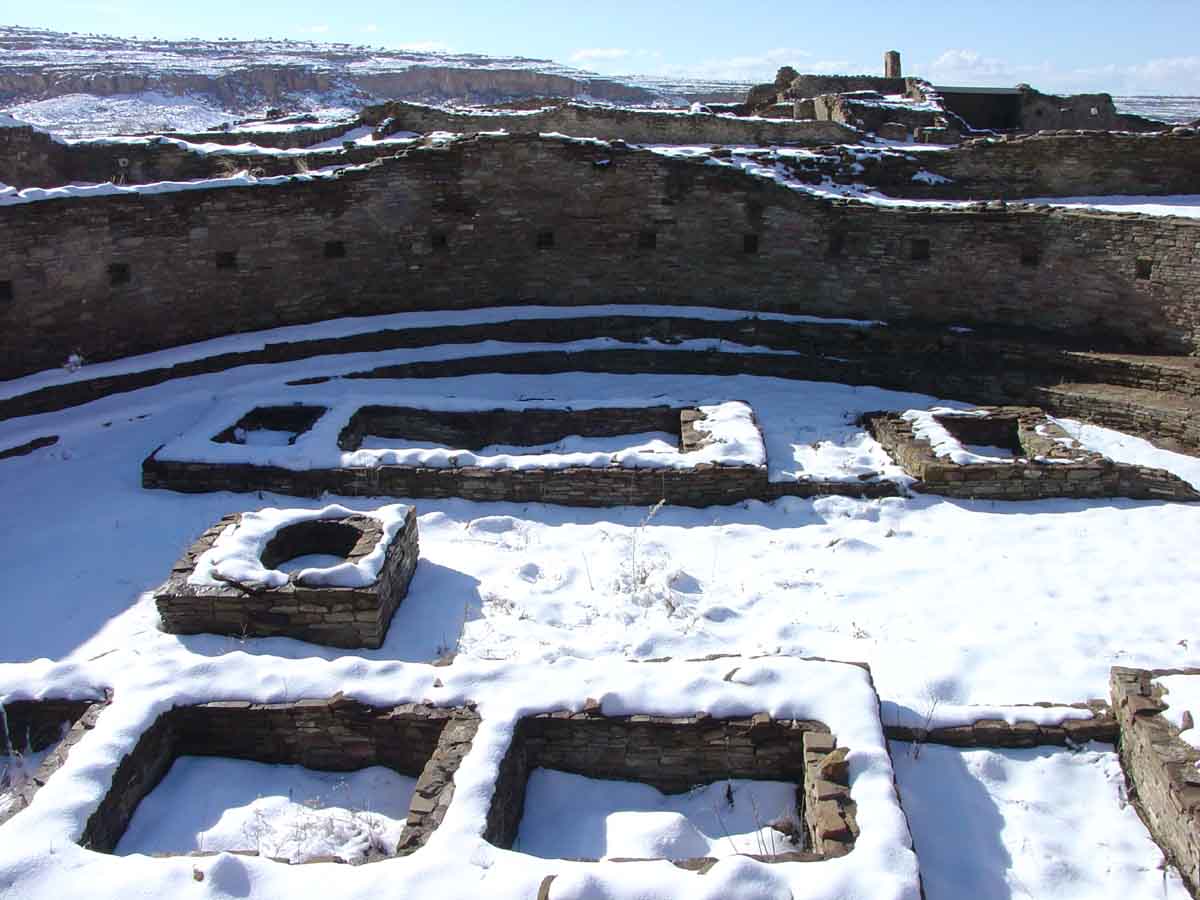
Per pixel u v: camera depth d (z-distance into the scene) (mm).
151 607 8711
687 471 10812
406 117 20734
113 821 5988
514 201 15758
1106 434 12312
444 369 14547
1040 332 14523
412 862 5270
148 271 13891
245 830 6195
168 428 12383
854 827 5551
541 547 10031
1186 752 6102
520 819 6391
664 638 8164
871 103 20719
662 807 6520
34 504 10625
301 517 9062
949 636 8352
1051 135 16312
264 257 14828
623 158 15508
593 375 14742
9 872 5191
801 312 15789
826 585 9258
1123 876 5793
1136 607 8734
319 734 6742
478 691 6723
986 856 6027
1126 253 13594
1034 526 10312
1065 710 7039
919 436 11719
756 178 15320
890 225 14867
